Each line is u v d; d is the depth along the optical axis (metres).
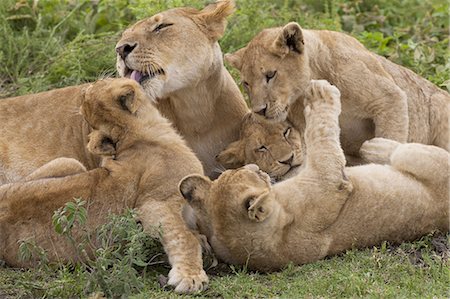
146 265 10.99
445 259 11.41
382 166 12.21
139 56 12.55
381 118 13.79
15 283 11.08
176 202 11.58
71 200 11.39
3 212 11.46
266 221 11.06
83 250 10.95
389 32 18.80
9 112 13.49
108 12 18.20
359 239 11.73
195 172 11.87
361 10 19.64
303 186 11.55
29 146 13.29
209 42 13.04
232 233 11.13
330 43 13.91
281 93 13.20
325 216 11.51
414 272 11.15
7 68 16.62
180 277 10.91
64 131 13.40
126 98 11.88
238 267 11.50
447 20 18.97
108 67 16.42
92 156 13.34
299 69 13.33
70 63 16.45
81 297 10.64
